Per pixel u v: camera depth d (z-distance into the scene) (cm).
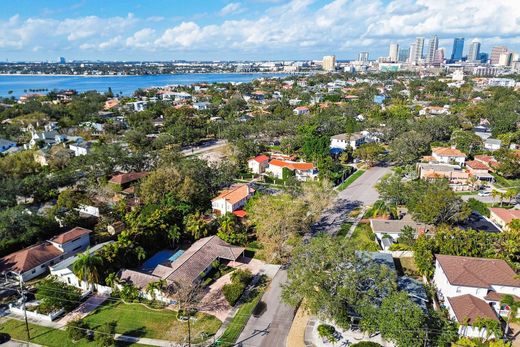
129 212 7994
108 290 5688
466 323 4616
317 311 4512
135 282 5691
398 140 12569
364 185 10588
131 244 6397
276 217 6738
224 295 5641
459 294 5191
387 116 18638
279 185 10612
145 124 17325
